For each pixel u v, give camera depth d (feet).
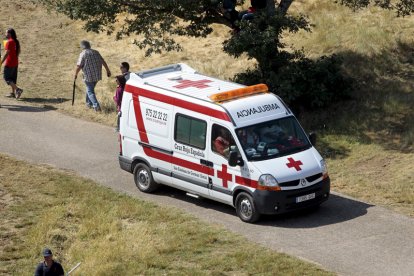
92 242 128.06
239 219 136.05
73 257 123.24
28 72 232.73
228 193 135.85
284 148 136.15
